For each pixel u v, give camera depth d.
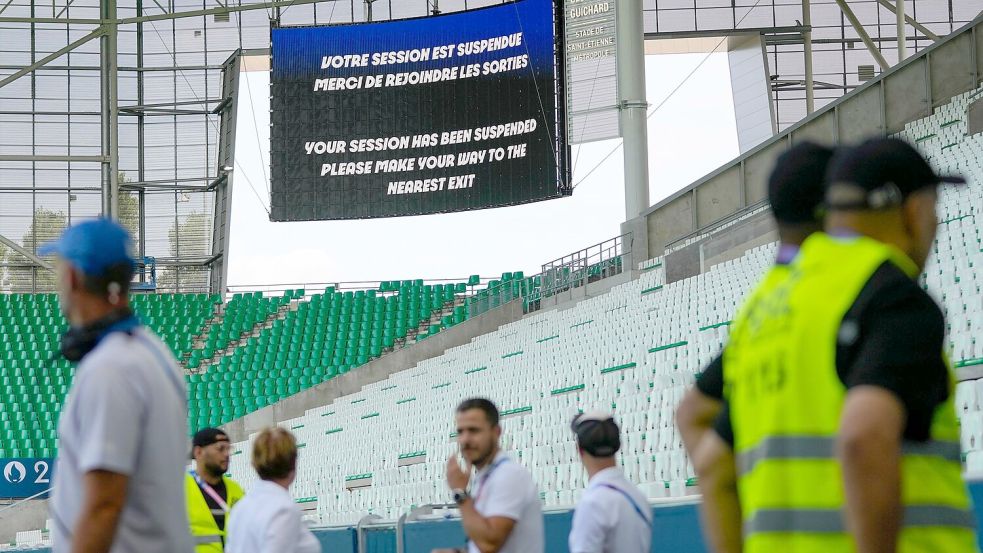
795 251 2.29
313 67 30.53
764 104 36.56
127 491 2.84
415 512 6.56
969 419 8.48
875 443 1.87
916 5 37.25
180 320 32.12
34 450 23.97
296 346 30.12
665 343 17.70
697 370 13.85
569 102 25.94
